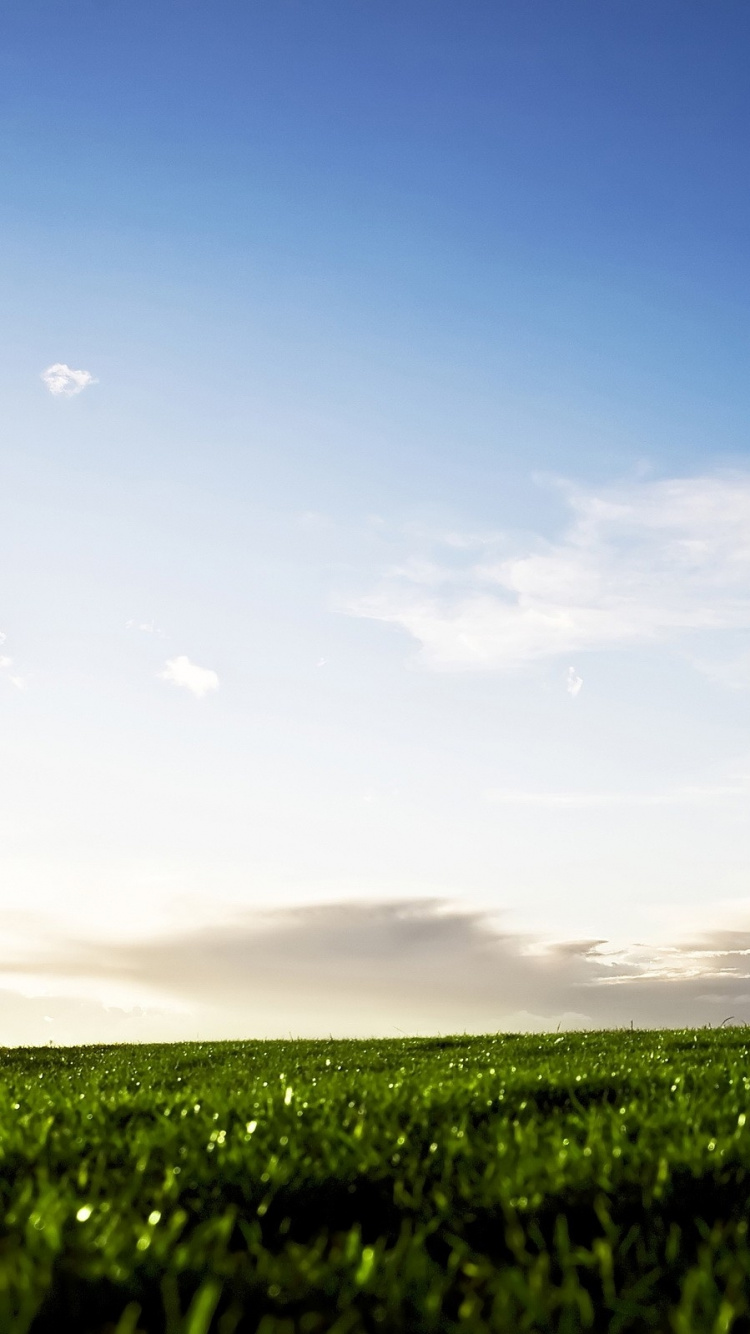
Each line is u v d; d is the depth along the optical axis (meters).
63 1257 3.35
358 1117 6.09
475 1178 4.68
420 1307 3.13
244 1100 7.02
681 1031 16.14
